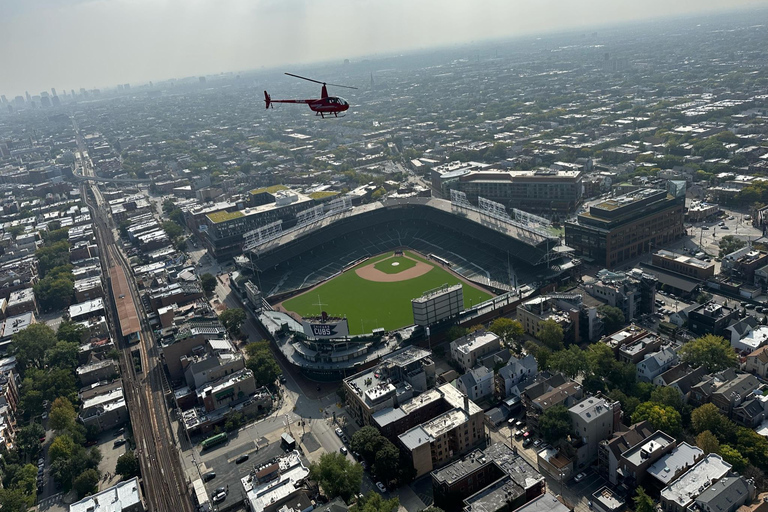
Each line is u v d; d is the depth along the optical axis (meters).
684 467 185.00
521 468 189.75
